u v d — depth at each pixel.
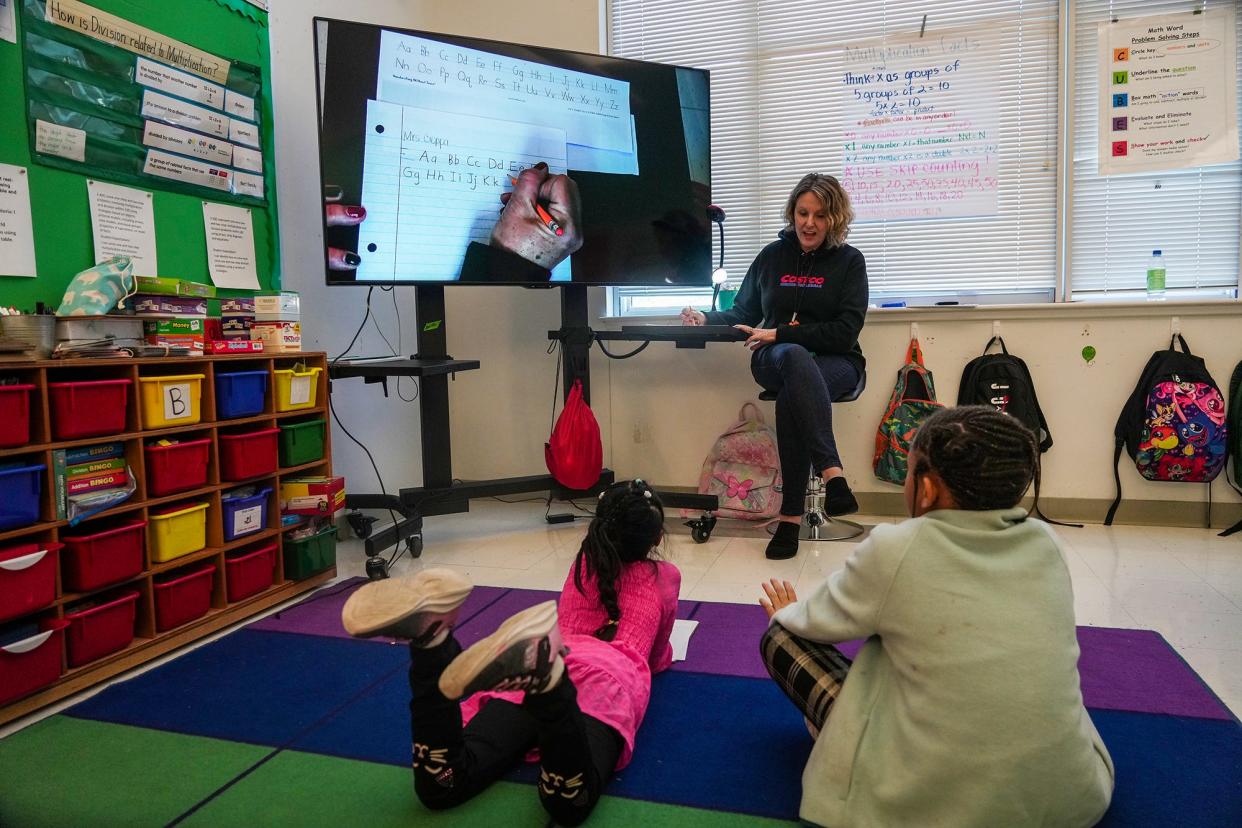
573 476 3.08
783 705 1.64
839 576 1.22
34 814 1.29
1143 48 3.11
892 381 3.34
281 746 1.51
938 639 1.06
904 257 3.42
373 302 3.43
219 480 2.18
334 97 2.61
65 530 1.82
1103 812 1.13
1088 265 3.25
